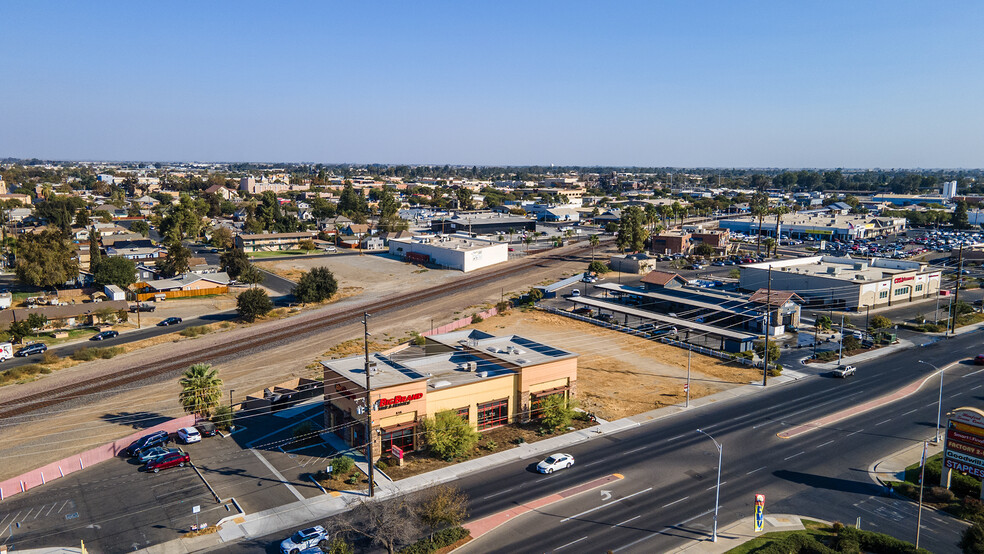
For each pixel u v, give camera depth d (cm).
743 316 10194
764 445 5941
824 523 4591
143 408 6969
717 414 6725
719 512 4738
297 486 5100
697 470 5431
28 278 12406
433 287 13688
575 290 13475
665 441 6031
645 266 15750
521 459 5647
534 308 11906
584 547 4247
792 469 5456
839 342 9200
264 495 4950
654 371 8225
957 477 5166
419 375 5988
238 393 7356
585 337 9938
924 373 8025
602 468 5459
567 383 6800
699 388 7556
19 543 4253
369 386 5225
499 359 6675
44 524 4506
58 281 12656
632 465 5519
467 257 15638
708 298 11181
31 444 6012
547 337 9894
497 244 17025
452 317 11038
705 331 9325
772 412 6769
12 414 6781
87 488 5075
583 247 19750
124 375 8056
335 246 19775
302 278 12181
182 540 4306
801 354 8950
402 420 5700
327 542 4241
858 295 11494
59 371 8219
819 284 12031
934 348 9175
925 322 10581
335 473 5241
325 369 6231
